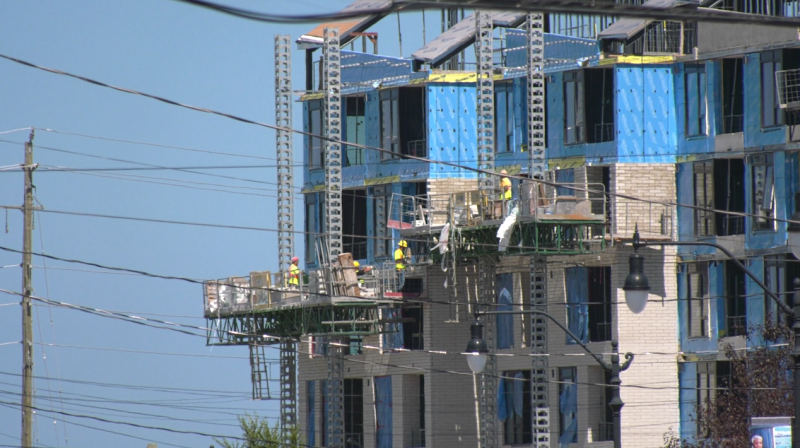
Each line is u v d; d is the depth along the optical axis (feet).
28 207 586.45
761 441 445.37
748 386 613.52
